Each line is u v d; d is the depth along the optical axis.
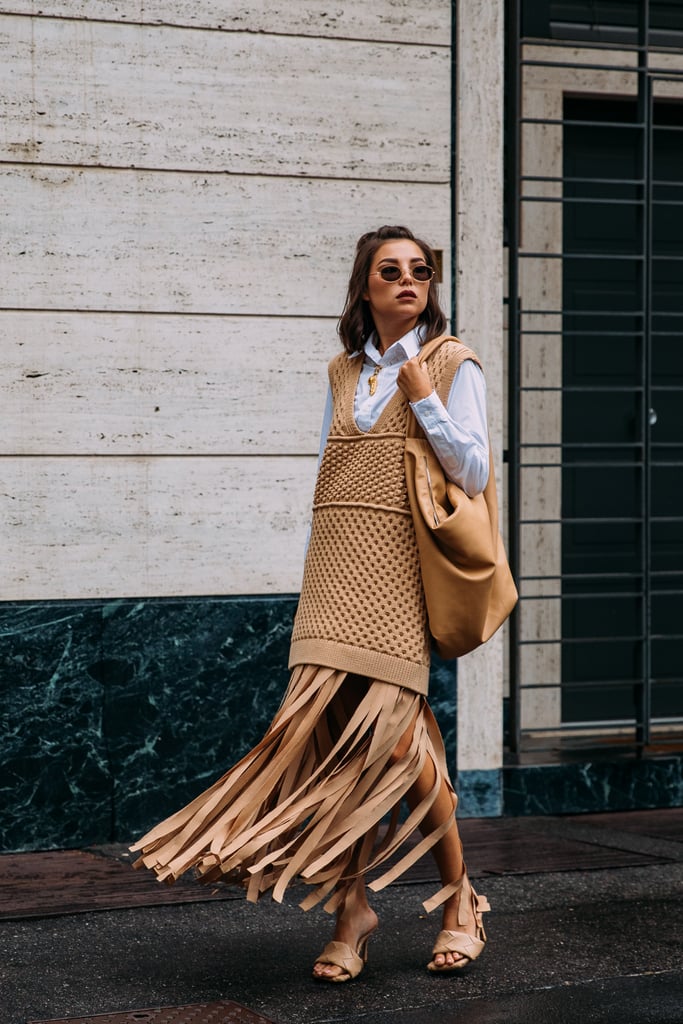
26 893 4.31
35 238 4.93
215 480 5.13
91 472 5.00
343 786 3.36
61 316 4.96
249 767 3.43
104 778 4.99
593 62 6.31
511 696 5.69
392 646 3.38
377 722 3.36
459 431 3.35
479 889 4.40
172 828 3.43
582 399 6.42
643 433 5.78
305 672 3.44
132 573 5.05
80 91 4.96
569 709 6.41
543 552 6.32
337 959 3.45
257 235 5.16
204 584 5.12
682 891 4.38
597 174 6.43
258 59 5.14
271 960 3.65
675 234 6.54
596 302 6.44
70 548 4.98
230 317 5.14
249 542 5.16
